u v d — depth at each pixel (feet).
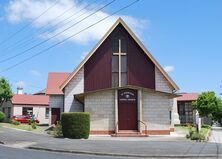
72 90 131.03
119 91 122.01
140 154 74.23
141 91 121.70
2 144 94.43
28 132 128.26
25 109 212.64
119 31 133.18
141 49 132.36
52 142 93.45
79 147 83.15
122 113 121.29
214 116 279.49
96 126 120.16
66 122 108.58
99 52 132.36
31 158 65.36
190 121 232.12
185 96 238.27
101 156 73.46
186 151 78.28
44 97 220.64
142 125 120.57
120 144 89.25
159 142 95.14
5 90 200.64
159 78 131.85
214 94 224.74
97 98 121.08
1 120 193.06
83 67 131.64
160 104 122.42
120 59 131.95
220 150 80.23
